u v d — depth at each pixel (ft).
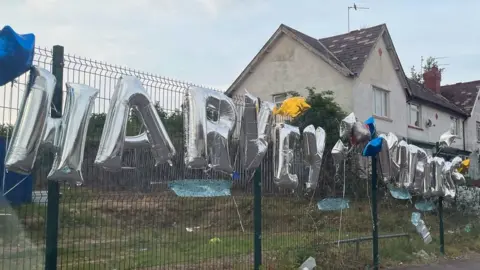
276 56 73.61
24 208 15.23
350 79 66.44
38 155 14.65
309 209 26.03
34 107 13.52
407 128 79.82
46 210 15.26
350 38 75.72
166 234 24.81
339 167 28.09
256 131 21.21
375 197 29.32
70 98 14.67
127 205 23.71
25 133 13.37
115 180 17.02
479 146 107.65
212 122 19.11
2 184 14.56
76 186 16.01
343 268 26.50
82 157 14.61
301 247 25.34
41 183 15.24
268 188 23.58
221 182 20.43
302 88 70.44
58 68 15.33
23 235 15.61
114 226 22.93
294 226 25.18
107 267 22.71
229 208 24.22
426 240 35.83
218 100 19.51
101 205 20.21
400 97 77.77
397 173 30.94
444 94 112.78
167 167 18.66
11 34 12.94
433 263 32.42
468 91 110.83
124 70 17.06
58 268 20.71
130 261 23.90
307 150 24.52
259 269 22.41
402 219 38.50
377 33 73.41
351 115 28.07
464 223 45.68
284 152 22.71
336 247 27.25
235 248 24.17
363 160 29.37
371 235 29.40
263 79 74.69
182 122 18.88
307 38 73.51
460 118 100.63
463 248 39.01
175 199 21.38
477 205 50.03
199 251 24.47
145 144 16.93
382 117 72.18
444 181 36.68
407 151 31.89
